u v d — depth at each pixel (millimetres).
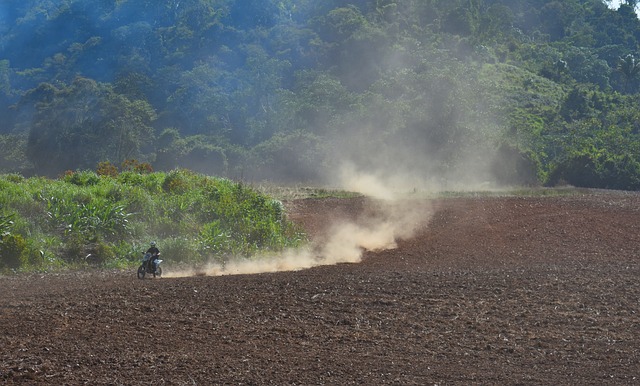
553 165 107438
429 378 14695
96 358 15719
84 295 23156
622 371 15172
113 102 163750
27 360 15516
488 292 23812
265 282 25750
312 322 19484
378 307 21422
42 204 40000
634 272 28547
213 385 14039
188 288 24422
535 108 152500
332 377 14672
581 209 53281
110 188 43375
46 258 34031
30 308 20891
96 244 36406
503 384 14328
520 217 48906
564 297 23047
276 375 14719
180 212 41844
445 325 19328
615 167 104125
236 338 17641
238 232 39906
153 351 16391
